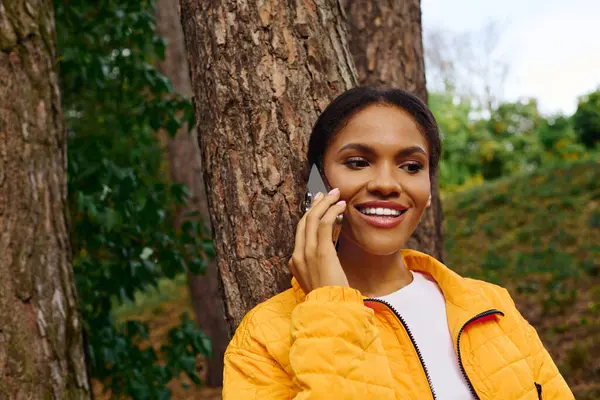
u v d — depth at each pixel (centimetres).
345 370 105
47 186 220
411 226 125
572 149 2020
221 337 678
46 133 222
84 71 317
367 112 122
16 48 216
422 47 300
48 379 207
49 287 214
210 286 678
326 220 119
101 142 311
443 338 125
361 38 286
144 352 313
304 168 146
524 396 118
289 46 148
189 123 340
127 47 363
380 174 120
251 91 146
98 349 289
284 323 120
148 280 310
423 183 124
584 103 1898
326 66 153
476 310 126
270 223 145
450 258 1091
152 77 346
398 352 119
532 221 1154
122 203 285
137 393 294
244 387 115
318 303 111
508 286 886
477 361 121
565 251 965
